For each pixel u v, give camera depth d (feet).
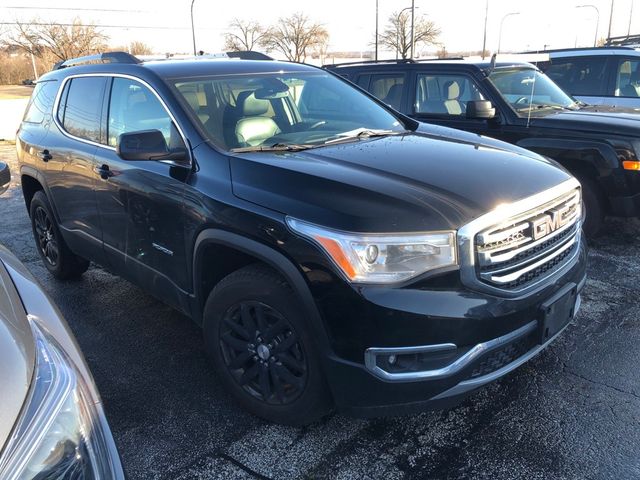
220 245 9.24
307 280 7.88
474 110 18.29
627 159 16.71
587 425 9.26
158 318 13.67
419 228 7.53
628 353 11.48
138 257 11.48
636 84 28.32
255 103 11.27
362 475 8.33
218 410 9.98
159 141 9.67
